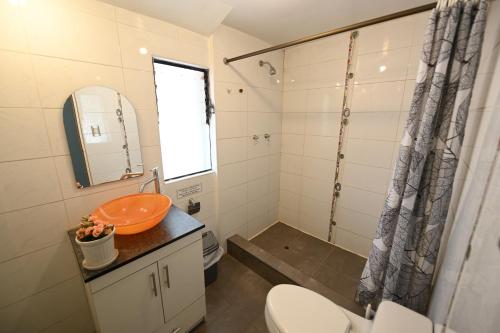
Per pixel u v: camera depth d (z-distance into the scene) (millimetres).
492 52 841
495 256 453
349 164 2139
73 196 1221
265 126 2387
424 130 1086
